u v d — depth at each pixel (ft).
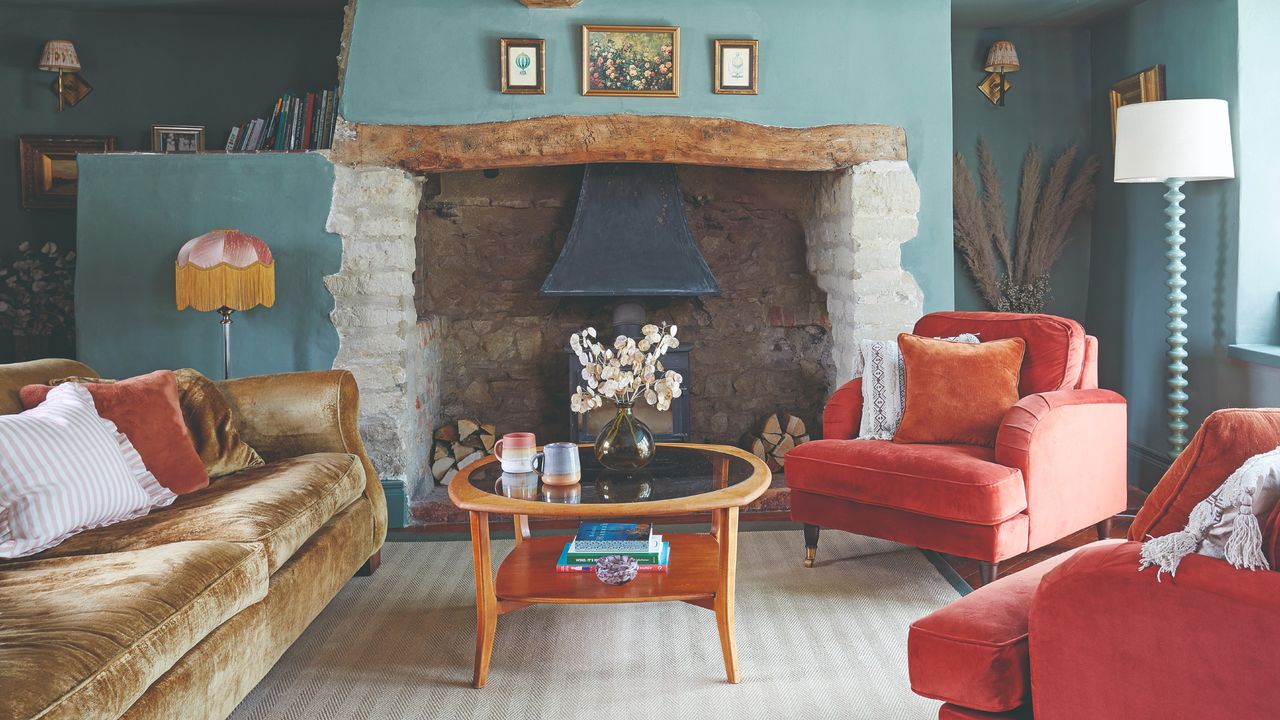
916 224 13.05
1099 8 14.64
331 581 8.61
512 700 7.43
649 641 8.57
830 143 12.84
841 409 10.92
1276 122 11.93
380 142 12.30
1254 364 11.84
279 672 7.95
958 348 10.43
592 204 14.08
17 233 15.31
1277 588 4.07
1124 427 10.36
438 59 12.33
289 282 12.36
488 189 14.97
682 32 12.58
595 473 8.62
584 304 15.33
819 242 14.78
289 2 14.51
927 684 5.30
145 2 14.55
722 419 15.67
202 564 6.32
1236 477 4.36
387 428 12.50
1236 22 11.85
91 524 7.26
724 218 15.34
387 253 12.37
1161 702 4.47
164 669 5.53
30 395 8.07
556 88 12.46
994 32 15.98
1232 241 12.19
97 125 15.25
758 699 7.41
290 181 12.26
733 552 7.70
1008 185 16.20
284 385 9.98
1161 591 4.42
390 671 7.97
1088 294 16.29
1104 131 15.57
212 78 15.38
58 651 4.85
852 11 12.78
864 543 11.41
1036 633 4.91
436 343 14.75
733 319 15.55
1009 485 8.82
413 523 12.79
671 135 12.55
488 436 14.57
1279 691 4.08
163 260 12.21
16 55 15.01
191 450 8.65
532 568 8.43
